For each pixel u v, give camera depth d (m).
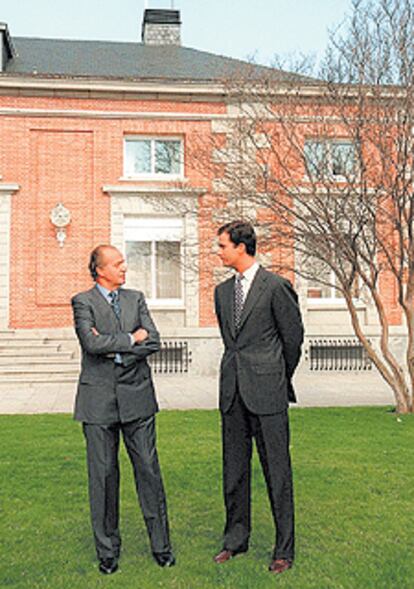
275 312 3.80
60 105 17.20
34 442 7.32
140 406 3.79
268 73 11.88
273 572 3.62
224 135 15.88
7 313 16.58
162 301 17.39
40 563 3.75
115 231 17.12
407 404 9.77
